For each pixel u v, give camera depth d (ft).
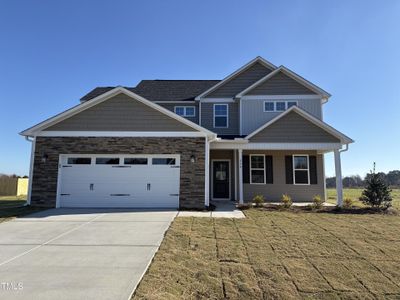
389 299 12.31
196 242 20.53
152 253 18.16
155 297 12.21
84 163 38.86
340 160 40.60
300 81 51.26
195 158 38.58
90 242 20.80
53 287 13.15
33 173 38.32
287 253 18.15
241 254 17.87
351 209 36.88
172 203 37.88
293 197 48.52
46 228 25.41
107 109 39.45
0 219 29.53
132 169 38.70
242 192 43.93
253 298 12.42
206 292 12.85
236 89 54.19
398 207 42.04
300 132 41.55
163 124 39.19
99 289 12.94
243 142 41.50
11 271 15.15
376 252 18.44
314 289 13.19
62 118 39.04
